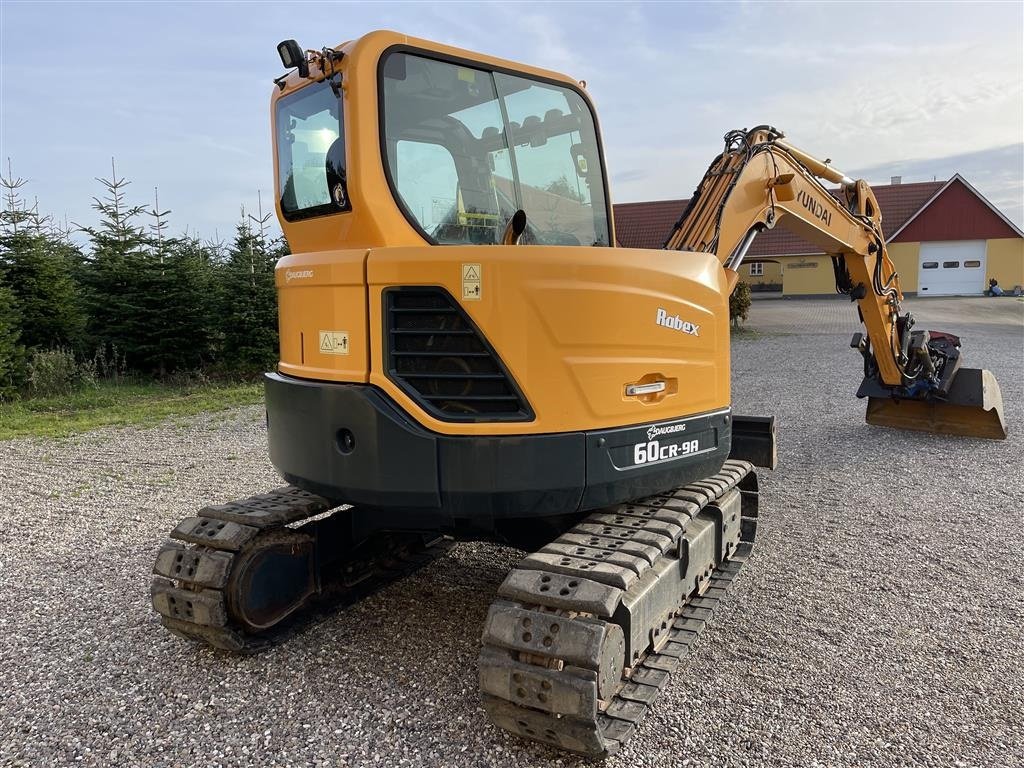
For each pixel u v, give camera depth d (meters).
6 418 10.45
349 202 3.17
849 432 8.52
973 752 2.87
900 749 2.89
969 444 7.79
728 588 4.36
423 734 3.04
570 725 2.67
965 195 33.91
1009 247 33.69
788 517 5.70
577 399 3.12
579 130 3.96
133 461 8.05
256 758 2.91
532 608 2.84
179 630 3.67
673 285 3.44
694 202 4.80
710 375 3.72
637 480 3.35
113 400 11.78
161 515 6.10
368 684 3.42
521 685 2.71
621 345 3.21
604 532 3.27
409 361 3.14
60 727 3.14
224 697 3.33
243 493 6.75
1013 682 3.37
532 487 3.08
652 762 2.83
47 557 5.15
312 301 3.35
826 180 6.28
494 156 3.55
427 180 3.33
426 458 3.09
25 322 12.65
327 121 3.38
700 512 4.14
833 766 2.79
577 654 2.63
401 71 3.23
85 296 13.31
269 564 3.72
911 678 3.42
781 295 35.50
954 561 4.79
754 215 4.87
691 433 3.61
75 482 7.19
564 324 3.07
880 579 4.53
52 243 13.75
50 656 3.74
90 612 4.25
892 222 34.97
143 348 13.19
